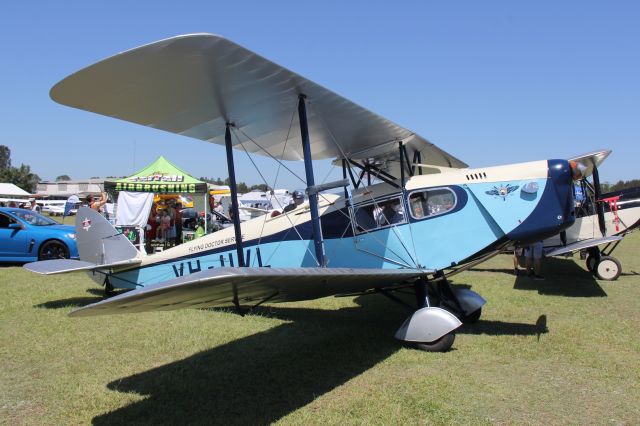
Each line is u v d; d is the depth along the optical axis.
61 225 11.04
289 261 5.70
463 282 8.26
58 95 3.74
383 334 4.93
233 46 3.35
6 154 108.94
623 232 9.08
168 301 2.83
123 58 3.27
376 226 5.20
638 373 3.70
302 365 3.95
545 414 2.99
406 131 5.50
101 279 6.73
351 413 3.01
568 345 4.42
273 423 2.89
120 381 3.60
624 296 6.92
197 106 4.49
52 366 3.92
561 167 4.57
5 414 3.05
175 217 13.83
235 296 3.21
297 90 4.30
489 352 4.27
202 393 3.38
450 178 4.99
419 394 3.31
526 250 8.72
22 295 6.73
